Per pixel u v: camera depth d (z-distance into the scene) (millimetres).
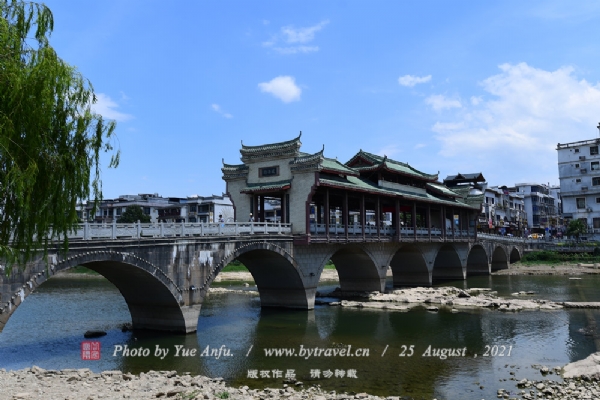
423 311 48062
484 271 90500
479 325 40531
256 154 49938
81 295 60312
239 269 100562
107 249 29062
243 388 23031
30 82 15289
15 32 15727
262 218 50469
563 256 100000
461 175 117188
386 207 70812
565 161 111250
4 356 30250
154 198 132375
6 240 15969
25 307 49750
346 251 56312
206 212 122312
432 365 28297
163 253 33062
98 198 18641
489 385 24344
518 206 149125
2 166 14945
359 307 50812
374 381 25250
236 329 39031
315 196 54281
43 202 16281
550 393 22641
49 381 22828
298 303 48656
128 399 19844
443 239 71688
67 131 17109
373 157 59906
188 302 35188
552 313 45938
